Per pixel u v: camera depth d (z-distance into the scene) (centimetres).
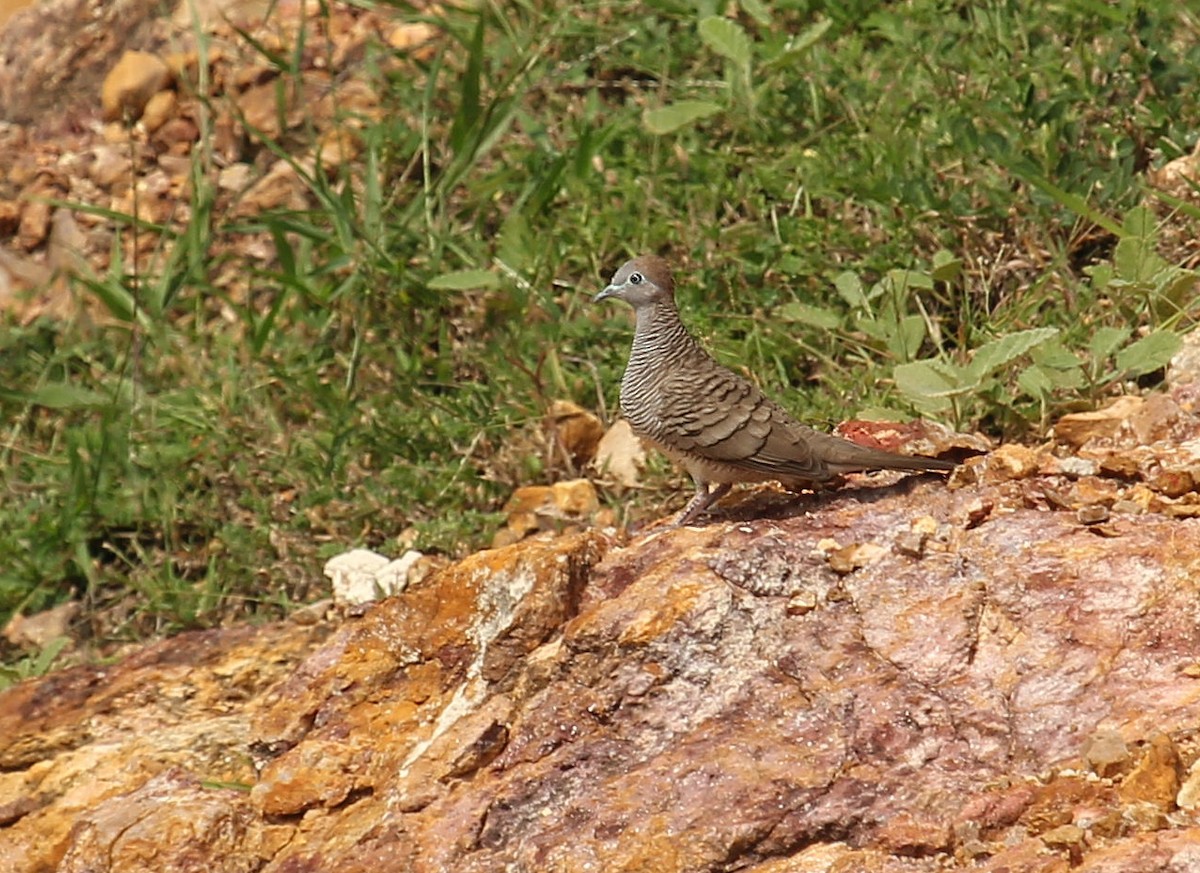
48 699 1159
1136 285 1207
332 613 1215
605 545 1025
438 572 1048
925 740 870
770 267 1391
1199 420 1084
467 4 1745
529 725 938
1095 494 995
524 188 1527
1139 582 912
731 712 905
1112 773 823
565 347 1409
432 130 1614
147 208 1698
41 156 1770
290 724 1033
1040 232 1340
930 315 1341
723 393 1017
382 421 1383
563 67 1614
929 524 983
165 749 1080
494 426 1345
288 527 1341
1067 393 1188
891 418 1167
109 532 1405
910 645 914
